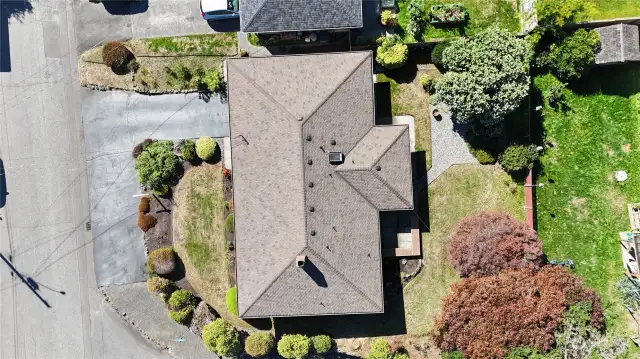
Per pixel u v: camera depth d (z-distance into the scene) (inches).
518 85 1432.1
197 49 1638.8
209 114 1647.4
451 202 1628.9
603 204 1617.9
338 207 1481.3
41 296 1679.4
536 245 1503.4
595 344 1496.1
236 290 1541.6
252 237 1505.9
